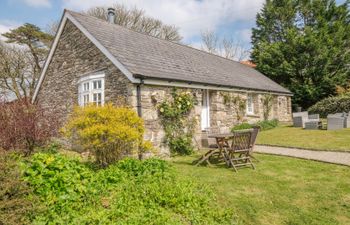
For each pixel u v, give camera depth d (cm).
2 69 2030
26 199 364
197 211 441
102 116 675
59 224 372
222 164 761
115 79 915
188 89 1057
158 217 407
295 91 2420
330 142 998
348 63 2400
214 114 1262
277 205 471
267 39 2855
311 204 473
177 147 942
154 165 646
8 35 2192
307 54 2342
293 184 568
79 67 1106
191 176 624
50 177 453
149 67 967
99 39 994
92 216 396
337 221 416
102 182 528
